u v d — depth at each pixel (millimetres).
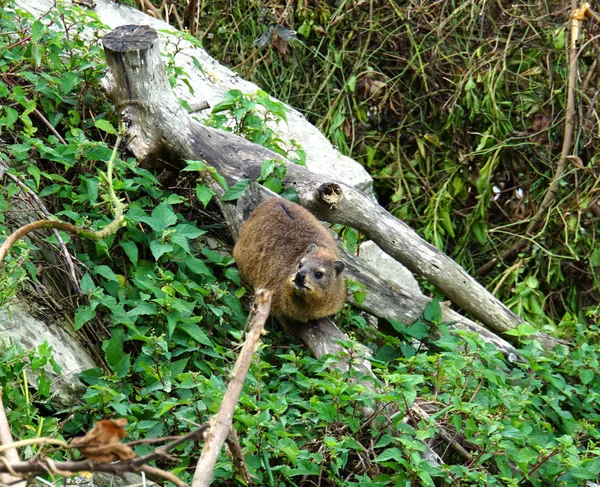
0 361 4422
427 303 6426
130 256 5578
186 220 6586
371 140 10062
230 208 6324
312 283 5637
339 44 10344
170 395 5074
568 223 8992
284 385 5164
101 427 2406
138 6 9367
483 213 9195
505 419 5121
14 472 2406
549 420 5922
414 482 4656
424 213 9547
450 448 5301
